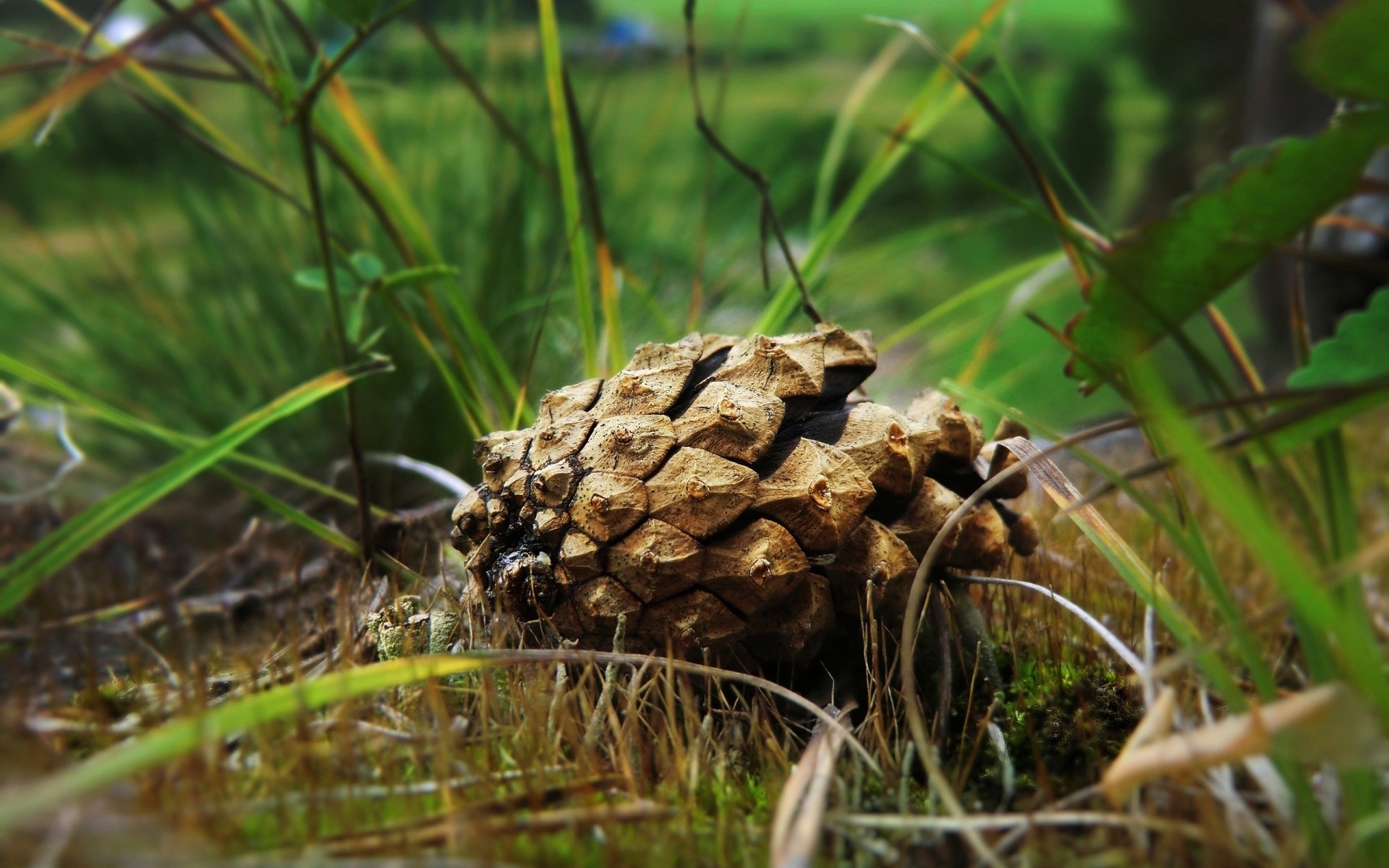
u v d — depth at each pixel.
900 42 0.28
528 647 0.18
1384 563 0.22
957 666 0.19
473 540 0.18
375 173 0.26
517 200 0.27
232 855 0.15
